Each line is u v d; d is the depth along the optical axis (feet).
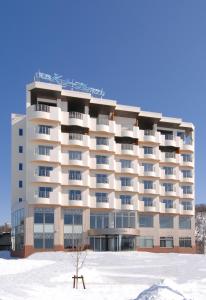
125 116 317.83
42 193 270.67
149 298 82.02
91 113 307.99
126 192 304.09
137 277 147.13
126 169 304.30
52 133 276.41
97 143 296.51
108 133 298.97
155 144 320.91
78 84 314.55
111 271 164.96
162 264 192.54
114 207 295.69
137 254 238.27
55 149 276.62
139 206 309.83
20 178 292.61
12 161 295.07
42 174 271.69
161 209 319.88
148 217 313.53
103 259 209.36
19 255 274.98
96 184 292.40
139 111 314.96
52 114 276.21
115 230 284.41
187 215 331.98
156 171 319.06
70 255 235.81
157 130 338.34
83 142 287.89
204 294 107.45
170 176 325.62
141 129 328.90
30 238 265.75
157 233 312.50
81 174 286.05
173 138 334.44
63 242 275.39
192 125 345.31
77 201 280.51
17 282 124.26
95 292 111.86
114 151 300.20
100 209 292.20
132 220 301.63
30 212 268.00
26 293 102.53
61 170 281.33
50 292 109.09
